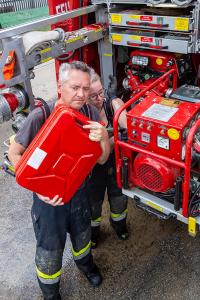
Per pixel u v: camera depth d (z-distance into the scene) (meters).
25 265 3.01
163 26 2.97
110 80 3.43
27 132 2.06
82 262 2.63
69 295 2.72
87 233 2.49
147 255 2.99
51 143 1.87
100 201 2.77
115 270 2.88
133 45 3.27
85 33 3.20
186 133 2.05
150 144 2.17
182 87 2.71
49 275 2.39
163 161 2.16
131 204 3.53
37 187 1.98
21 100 2.76
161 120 2.07
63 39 2.91
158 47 3.12
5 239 3.27
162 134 2.06
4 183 4.02
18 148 2.10
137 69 3.57
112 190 2.79
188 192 2.11
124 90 3.79
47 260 2.32
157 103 2.28
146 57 3.40
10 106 2.70
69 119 1.86
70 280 2.84
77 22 3.59
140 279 2.79
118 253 3.02
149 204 2.39
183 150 2.08
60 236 2.29
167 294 2.67
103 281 2.80
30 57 2.73
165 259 2.94
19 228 3.38
